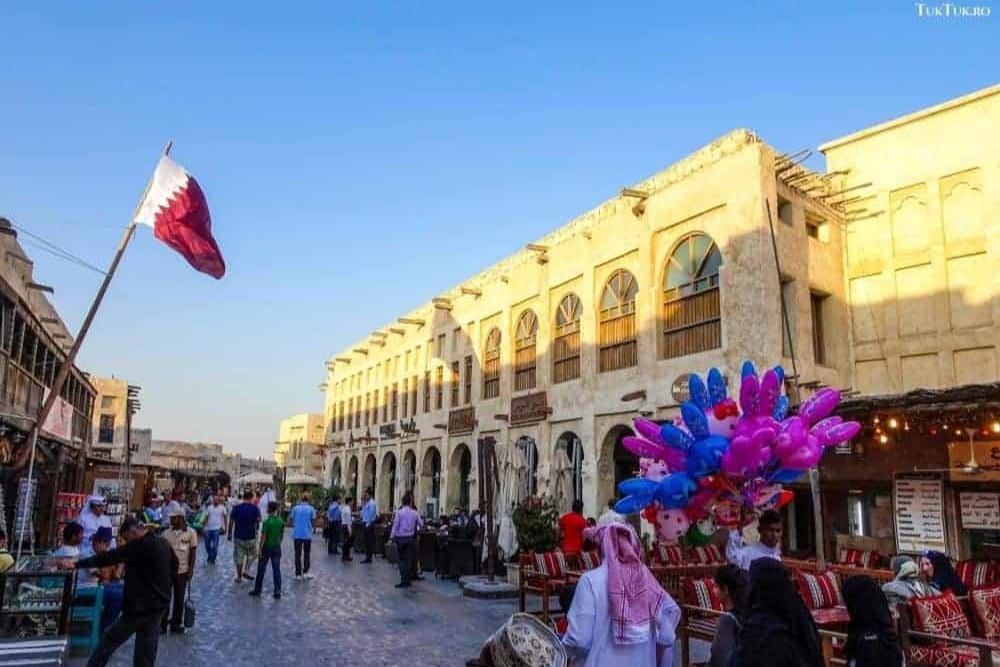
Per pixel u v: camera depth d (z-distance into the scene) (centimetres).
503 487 2012
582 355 1952
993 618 743
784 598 360
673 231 1681
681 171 1702
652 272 1728
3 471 1045
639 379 1723
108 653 660
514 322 2380
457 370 2805
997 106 1434
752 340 1420
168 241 989
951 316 1451
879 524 1307
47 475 1725
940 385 1442
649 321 1708
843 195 1647
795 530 1427
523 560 1079
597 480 1828
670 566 966
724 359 1480
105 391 4225
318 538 2945
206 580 1501
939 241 1484
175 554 935
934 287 1481
